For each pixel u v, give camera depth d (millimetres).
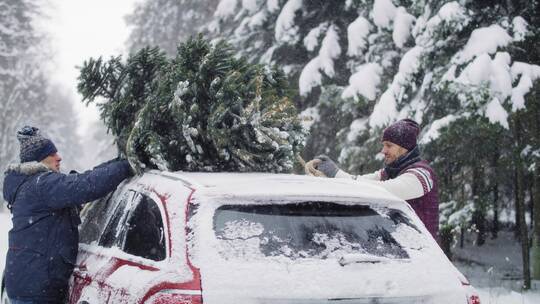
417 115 11320
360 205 3771
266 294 3105
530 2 11211
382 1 13016
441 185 12477
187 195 3578
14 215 4559
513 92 10078
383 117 11523
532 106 10914
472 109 10328
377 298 3264
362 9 14508
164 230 3480
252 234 3359
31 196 4496
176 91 4859
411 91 11914
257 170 5066
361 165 13281
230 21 18656
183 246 3287
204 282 3094
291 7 15500
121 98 5520
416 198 5023
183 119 4852
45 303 4547
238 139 4945
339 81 15281
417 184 4906
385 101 11570
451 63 10734
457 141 11781
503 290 10250
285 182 3865
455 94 10578
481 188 12828
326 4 15500
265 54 15930
